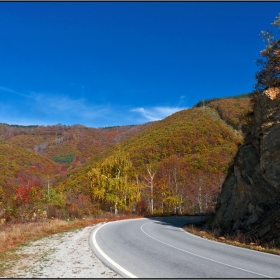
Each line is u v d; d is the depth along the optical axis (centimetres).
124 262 737
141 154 6825
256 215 1348
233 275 623
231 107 10406
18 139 17038
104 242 1097
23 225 1512
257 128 1536
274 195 1341
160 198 4281
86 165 8550
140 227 1773
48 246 1005
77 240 1166
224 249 976
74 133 17550
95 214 2656
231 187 1762
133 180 3525
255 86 1745
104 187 3116
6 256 816
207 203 4591
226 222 1600
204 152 6619
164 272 644
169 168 5584
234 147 6856
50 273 623
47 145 15750
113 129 19488
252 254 878
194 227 1861
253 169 1544
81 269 662
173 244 1078
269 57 1617
